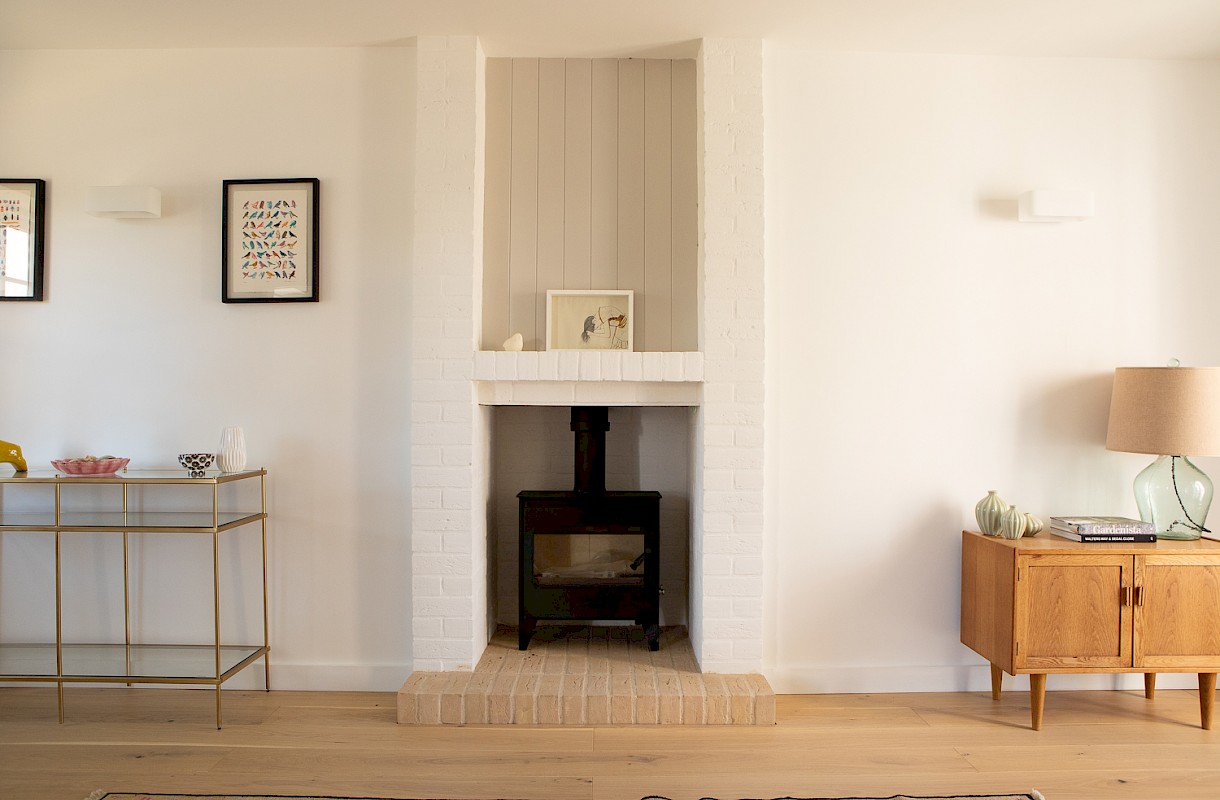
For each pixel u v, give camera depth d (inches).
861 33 125.6
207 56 132.1
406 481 131.6
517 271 138.6
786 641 132.0
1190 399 118.2
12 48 131.7
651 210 138.9
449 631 125.7
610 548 138.6
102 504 132.6
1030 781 100.7
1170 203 133.5
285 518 132.3
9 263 131.3
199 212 132.3
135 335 132.3
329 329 132.0
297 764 104.0
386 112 131.7
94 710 122.1
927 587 132.6
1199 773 103.3
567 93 138.9
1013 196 132.8
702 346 127.2
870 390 131.9
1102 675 133.2
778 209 131.3
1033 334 132.8
